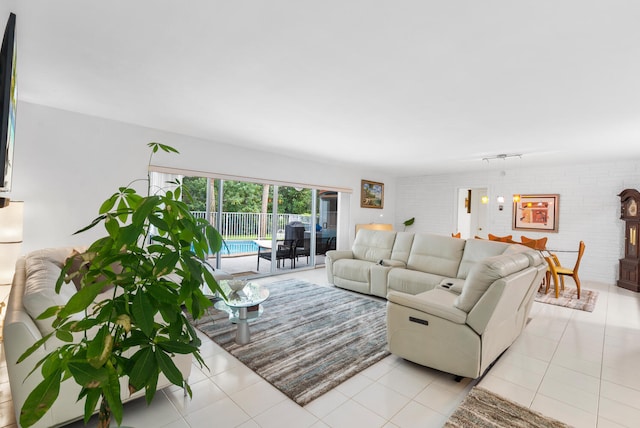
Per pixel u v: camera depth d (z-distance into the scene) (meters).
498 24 1.70
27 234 3.27
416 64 2.18
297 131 4.04
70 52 2.12
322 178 6.50
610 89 2.49
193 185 5.04
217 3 1.59
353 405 2.02
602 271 5.71
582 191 5.93
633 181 5.46
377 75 2.37
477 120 3.38
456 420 1.85
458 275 4.07
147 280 1.04
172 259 0.95
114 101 3.10
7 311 1.60
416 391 2.19
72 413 1.69
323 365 2.52
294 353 2.71
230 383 2.25
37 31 1.86
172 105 3.16
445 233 7.66
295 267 6.44
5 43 1.42
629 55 1.97
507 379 2.35
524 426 1.81
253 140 4.61
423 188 8.09
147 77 2.50
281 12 1.65
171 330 1.03
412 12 1.62
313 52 2.05
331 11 1.63
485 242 4.00
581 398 2.11
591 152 4.88
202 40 1.94
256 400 2.06
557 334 3.23
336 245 7.21
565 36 1.79
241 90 2.72
